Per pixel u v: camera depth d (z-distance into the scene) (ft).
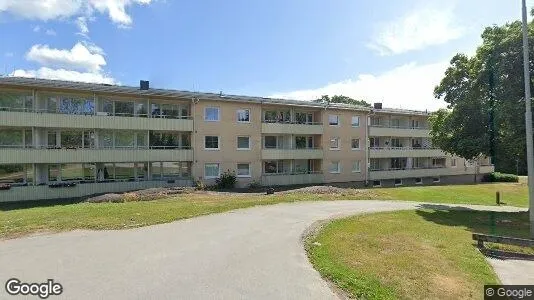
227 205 61.05
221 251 32.99
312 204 68.18
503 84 66.95
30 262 28.71
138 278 25.49
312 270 28.27
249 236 39.29
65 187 86.07
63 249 32.58
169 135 105.19
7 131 85.10
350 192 92.84
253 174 114.01
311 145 132.67
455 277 29.14
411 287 26.00
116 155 92.58
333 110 130.52
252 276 26.61
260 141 115.14
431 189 117.19
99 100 94.84
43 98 88.53
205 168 106.52
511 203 95.55
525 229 55.47
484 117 70.74
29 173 86.07
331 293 23.90
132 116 94.89
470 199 99.35
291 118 124.98
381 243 38.34
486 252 39.52
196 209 55.42
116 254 31.24
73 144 92.48
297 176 121.39
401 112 150.41
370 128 139.64
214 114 107.86
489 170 175.94
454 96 79.71
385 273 28.45
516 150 65.67
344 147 132.98
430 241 41.47
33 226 41.86
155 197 76.43
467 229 52.80
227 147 109.70
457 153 76.28
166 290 23.47
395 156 146.72
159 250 32.78
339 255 32.58
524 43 49.32
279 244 36.06
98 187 90.02
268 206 63.05
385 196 91.25
